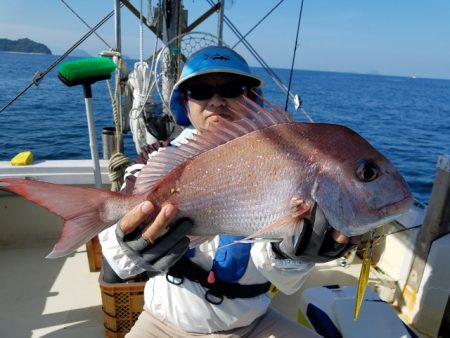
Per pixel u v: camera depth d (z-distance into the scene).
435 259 2.77
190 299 1.81
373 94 60.28
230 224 1.46
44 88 30.05
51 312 2.88
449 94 75.81
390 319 2.32
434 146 17.73
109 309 2.50
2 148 11.25
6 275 3.30
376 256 3.58
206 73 1.94
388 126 24.02
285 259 1.63
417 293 2.91
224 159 1.45
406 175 12.34
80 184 3.57
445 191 2.69
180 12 3.40
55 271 3.38
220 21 3.58
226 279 1.77
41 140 12.41
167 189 1.47
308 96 45.41
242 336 1.90
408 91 78.62
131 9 3.53
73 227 1.42
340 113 29.50
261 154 1.42
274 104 1.49
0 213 3.62
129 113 3.71
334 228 1.35
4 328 2.71
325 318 2.38
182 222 1.44
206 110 2.01
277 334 1.91
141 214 1.39
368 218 1.33
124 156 3.12
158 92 3.23
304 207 1.36
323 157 1.36
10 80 33.88
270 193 1.40
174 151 1.50
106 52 3.46
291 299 3.17
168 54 3.32
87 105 2.99
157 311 1.92
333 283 3.33
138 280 2.52
